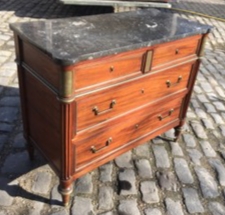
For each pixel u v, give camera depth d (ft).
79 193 8.07
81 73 5.86
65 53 5.57
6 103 11.51
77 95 6.04
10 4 24.09
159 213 7.75
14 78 13.19
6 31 18.12
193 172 9.23
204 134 11.08
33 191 7.97
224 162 9.80
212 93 14.01
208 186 8.77
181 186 8.66
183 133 11.00
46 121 7.07
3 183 8.11
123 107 7.34
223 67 17.01
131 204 7.91
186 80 8.87
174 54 7.75
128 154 9.66
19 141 9.66
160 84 7.99
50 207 7.59
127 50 6.32
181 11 28.04
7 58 14.80
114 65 6.40
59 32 6.69
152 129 8.89
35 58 6.48
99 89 6.38
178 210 7.90
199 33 7.88
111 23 7.76
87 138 6.96
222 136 11.08
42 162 8.93
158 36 7.06
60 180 7.19
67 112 6.09
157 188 8.50
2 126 10.28
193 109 12.55
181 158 9.76
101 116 6.93
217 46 20.29
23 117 8.21
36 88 6.97
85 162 7.36
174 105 9.12
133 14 8.83
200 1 33.17
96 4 20.76
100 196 8.05
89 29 7.11
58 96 5.91
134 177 8.79
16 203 7.60
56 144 6.93
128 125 7.89
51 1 26.32
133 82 7.08
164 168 9.26
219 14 28.48
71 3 20.54
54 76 5.94
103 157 7.77
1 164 8.71
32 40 6.10
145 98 7.82
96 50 5.88
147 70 7.22
